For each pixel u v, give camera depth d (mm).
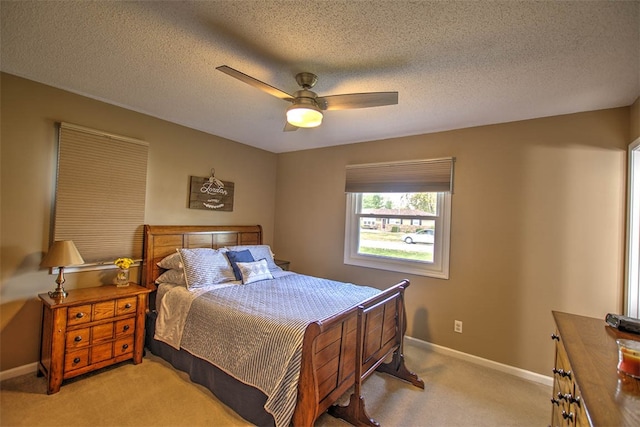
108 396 2170
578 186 2510
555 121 2617
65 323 2219
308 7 1407
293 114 1912
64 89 2465
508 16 1413
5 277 2264
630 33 1497
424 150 3291
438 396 2355
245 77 1670
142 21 1559
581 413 1101
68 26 1617
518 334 2729
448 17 1438
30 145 2340
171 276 2914
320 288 2900
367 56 1802
